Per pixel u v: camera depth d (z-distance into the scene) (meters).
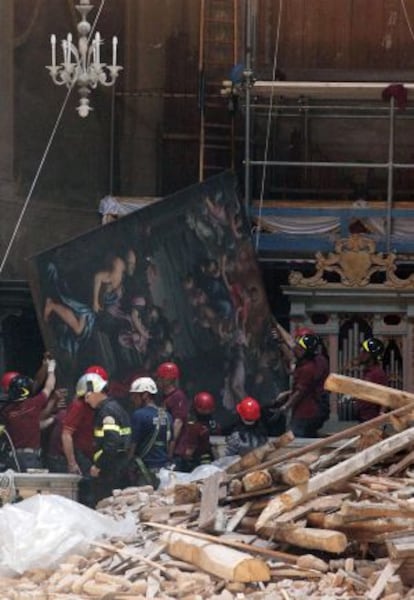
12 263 40.59
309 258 39.44
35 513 19.14
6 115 40.72
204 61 42.75
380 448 18.69
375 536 17.61
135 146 43.53
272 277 39.88
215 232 36.53
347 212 39.47
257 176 42.75
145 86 43.78
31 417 29.42
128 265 35.00
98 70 34.03
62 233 41.91
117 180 43.34
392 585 16.47
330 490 18.52
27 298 38.84
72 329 33.97
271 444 20.30
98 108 42.94
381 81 42.50
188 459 29.70
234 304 36.47
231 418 35.59
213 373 35.78
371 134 43.34
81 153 42.50
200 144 43.03
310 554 17.80
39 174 41.50
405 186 43.12
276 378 36.25
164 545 18.36
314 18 43.56
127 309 34.88
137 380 27.78
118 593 17.06
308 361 33.72
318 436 34.06
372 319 36.94
